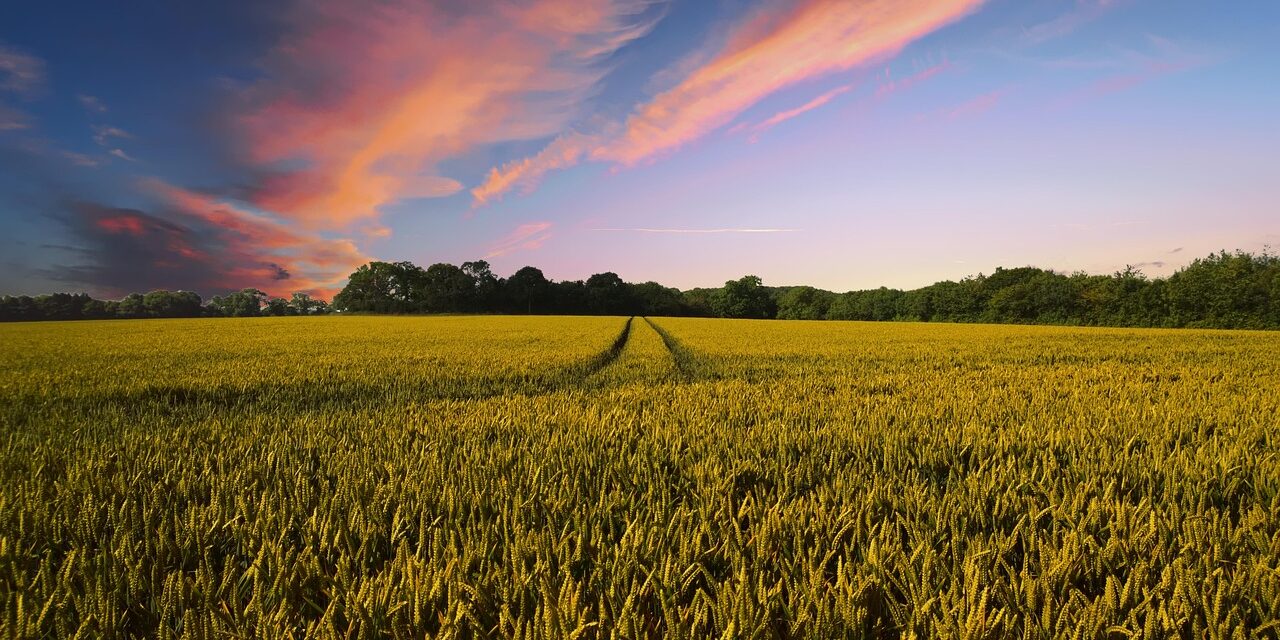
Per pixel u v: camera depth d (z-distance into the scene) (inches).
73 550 92.0
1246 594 79.3
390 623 73.4
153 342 993.5
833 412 257.8
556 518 115.6
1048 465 154.4
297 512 117.6
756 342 962.1
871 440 190.1
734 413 257.3
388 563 93.2
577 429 217.5
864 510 115.9
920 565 89.9
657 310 4618.6
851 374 470.6
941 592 79.8
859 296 4308.6
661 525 105.4
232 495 132.4
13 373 502.6
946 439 192.2
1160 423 224.8
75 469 154.0
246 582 89.2
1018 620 75.9
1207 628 70.7
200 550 101.8
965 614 72.2
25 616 71.1
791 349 782.5
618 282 4884.4
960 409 264.1
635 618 70.4
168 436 216.2
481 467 153.4
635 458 163.0
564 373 510.9
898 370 513.0
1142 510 110.9
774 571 91.2
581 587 81.6
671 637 67.8
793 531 105.4
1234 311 2300.7
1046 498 130.9
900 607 77.4
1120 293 2659.9
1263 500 133.7
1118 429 216.4
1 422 279.9
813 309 4414.4
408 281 4279.0
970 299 3435.0
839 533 97.7
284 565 88.4
